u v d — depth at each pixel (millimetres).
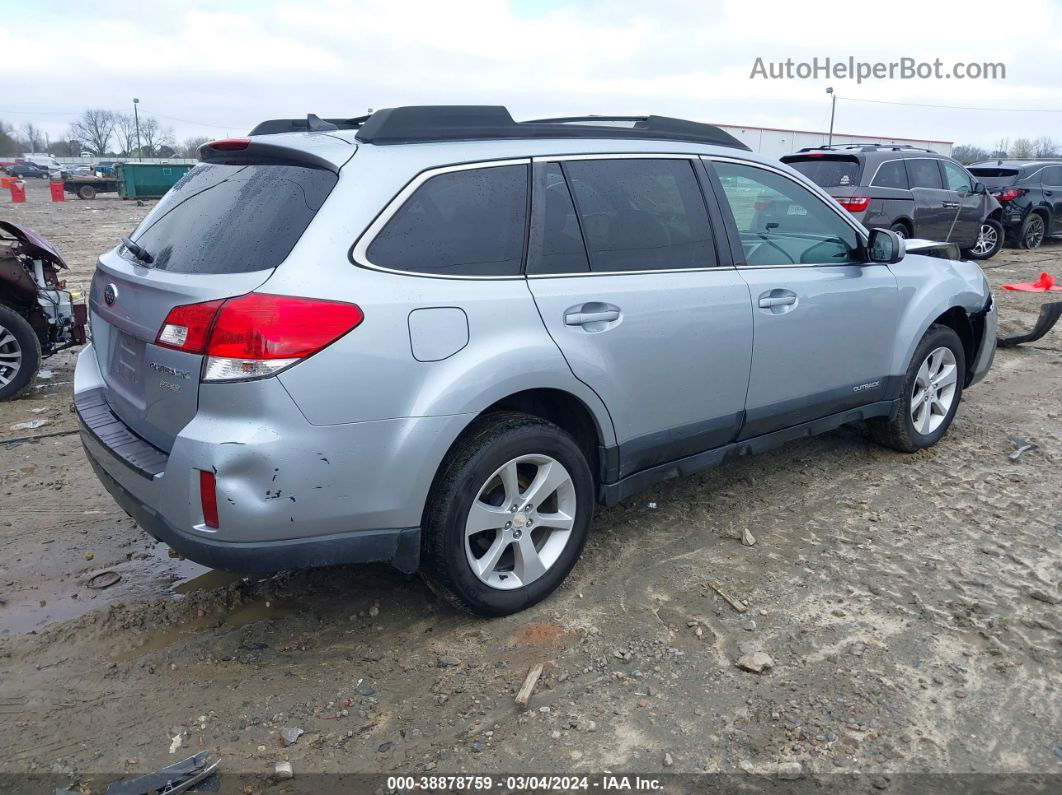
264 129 3664
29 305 6465
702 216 3875
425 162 3090
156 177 39906
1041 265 13969
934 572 3750
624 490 3703
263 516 2740
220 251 2936
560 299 3293
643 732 2750
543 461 3332
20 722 2814
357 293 2811
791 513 4375
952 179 13125
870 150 12234
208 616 3457
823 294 4254
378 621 3408
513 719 2814
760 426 4160
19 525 4289
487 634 3291
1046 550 3947
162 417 2951
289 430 2713
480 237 3166
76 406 3613
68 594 3650
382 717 2832
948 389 5242
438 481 3096
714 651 3180
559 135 3508
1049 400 6359
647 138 3801
